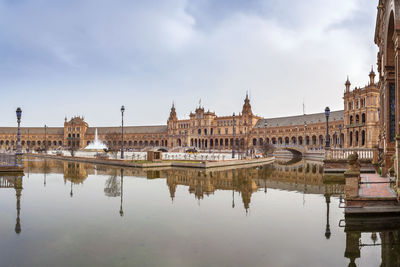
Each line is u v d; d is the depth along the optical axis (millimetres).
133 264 8430
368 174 25062
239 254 9258
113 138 149750
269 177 30234
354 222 12945
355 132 87188
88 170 36875
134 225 12234
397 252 9633
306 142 122750
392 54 21125
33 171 35031
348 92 90062
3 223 12406
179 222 12719
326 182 26141
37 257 8891
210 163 42969
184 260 8742
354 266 8562
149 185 23656
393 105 21656
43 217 13406
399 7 15875
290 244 10219
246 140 144125
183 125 164625
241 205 16172
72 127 182000
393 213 13750
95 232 11289
